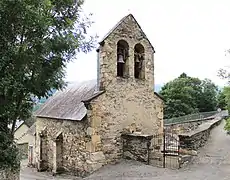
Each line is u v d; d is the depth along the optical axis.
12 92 12.59
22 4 11.26
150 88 20.92
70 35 13.04
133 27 20.16
